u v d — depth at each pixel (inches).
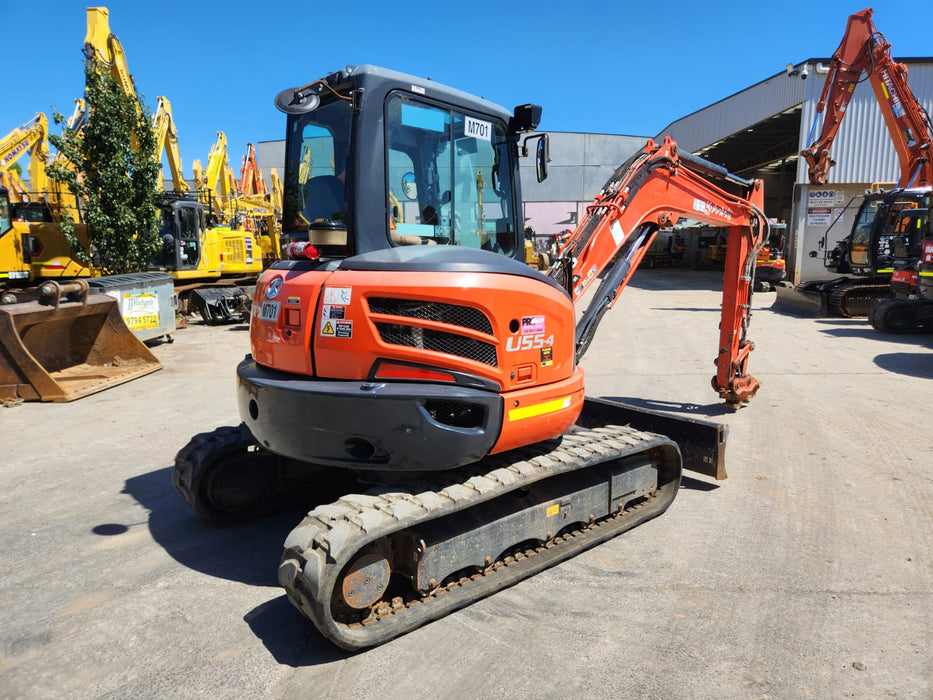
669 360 394.9
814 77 810.2
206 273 640.4
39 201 570.9
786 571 143.0
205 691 106.0
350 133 131.2
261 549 157.6
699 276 1211.9
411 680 107.8
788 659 111.9
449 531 126.0
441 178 147.4
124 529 169.2
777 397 295.1
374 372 122.7
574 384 147.4
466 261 127.2
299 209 152.8
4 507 183.9
